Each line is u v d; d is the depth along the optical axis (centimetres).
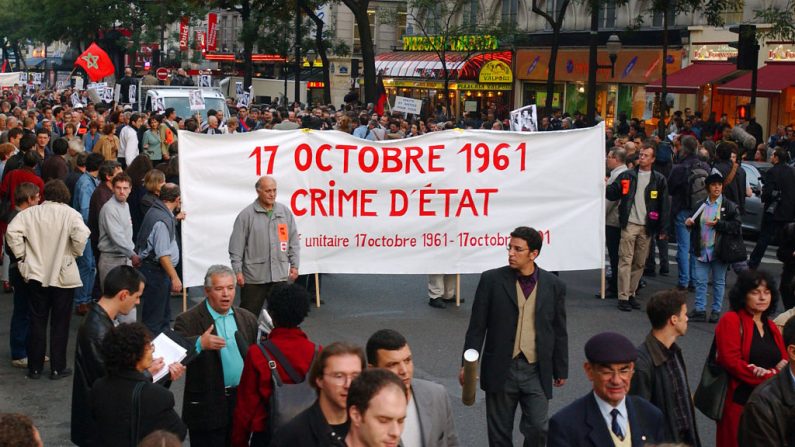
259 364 614
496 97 4744
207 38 6169
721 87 3212
